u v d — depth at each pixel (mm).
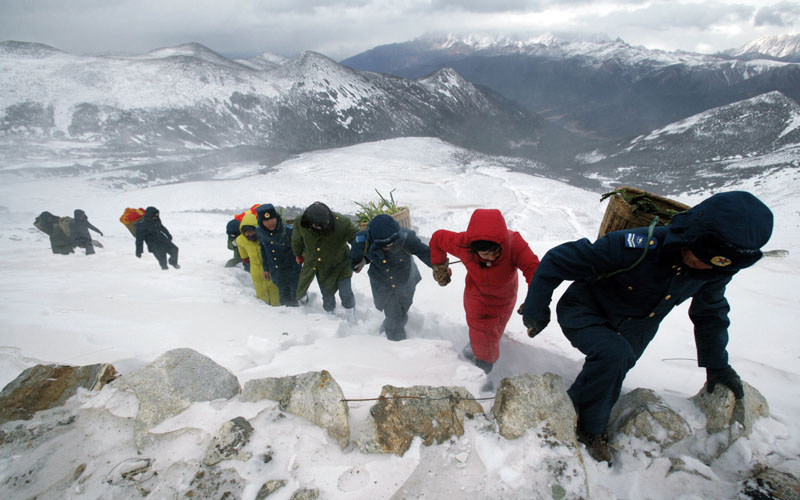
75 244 12336
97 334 4207
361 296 7059
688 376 3432
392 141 179500
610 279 2484
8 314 4824
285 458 2219
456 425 2377
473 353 4289
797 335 4273
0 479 2209
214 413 2520
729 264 1968
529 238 57375
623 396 2852
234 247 9156
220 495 2031
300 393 2512
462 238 3703
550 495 2049
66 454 2326
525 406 2387
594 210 75500
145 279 7691
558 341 4414
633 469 2344
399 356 3762
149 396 2576
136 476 2162
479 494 2043
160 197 71000
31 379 2826
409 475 2137
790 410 2830
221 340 4230
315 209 5293
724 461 2359
